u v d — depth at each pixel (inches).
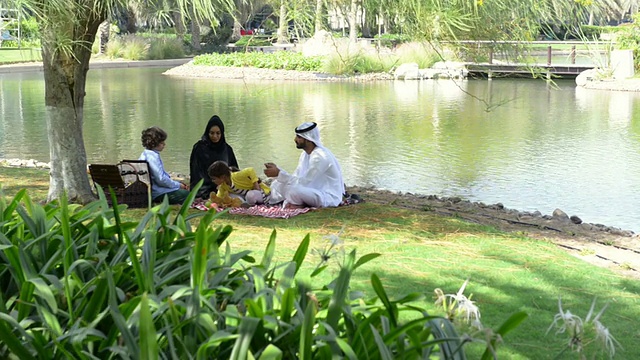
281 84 1182.3
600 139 641.0
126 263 115.7
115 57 1676.9
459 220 314.5
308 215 311.6
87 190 333.1
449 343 95.3
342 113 818.2
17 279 114.0
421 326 98.8
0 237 115.4
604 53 1087.0
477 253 255.4
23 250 112.3
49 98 326.0
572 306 202.2
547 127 711.1
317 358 96.1
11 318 95.8
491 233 289.1
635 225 368.2
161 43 1705.2
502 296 208.5
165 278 112.5
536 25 240.8
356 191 420.5
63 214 116.6
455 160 550.0
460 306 97.8
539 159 551.5
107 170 319.3
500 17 240.8
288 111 836.0
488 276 227.1
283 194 328.2
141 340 86.6
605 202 418.0
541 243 275.1
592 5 235.6
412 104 900.6
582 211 397.7
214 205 319.0
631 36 1111.6
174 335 95.1
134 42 1691.7
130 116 800.9
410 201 379.6
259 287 106.0
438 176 493.4
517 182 473.1
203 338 98.7
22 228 128.9
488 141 631.8
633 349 172.2
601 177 486.6
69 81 323.9
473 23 236.8
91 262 115.6
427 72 1246.3
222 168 326.0
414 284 215.8
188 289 103.0
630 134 667.4
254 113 820.6
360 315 105.1
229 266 116.3
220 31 1815.9
